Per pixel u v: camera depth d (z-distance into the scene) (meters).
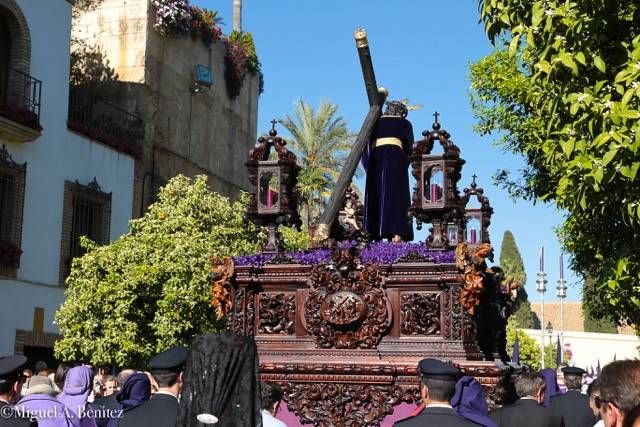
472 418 5.37
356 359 7.96
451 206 8.31
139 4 27.66
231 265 8.45
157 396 5.33
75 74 27.78
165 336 17.41
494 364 7.47
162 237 18.48
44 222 21.66
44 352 22.30
